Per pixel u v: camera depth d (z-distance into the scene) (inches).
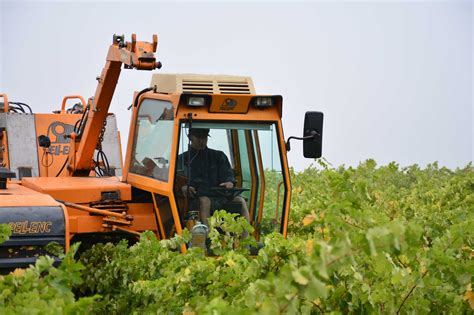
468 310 332.2
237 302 282.8
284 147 511.5
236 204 507.8
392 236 215.5
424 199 685.3
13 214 423.5
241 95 501.4
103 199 534.6
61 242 426.6
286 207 510.9
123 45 544.4
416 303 308.3
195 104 492.7
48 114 717.3
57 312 250.5
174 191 491.5
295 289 201.3
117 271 413.1
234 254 347.3
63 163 704.4
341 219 276.5
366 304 295.0
